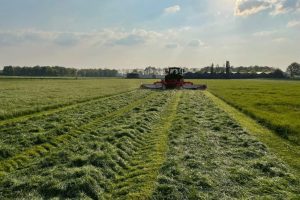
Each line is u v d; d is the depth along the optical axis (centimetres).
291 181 1045
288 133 1719
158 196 915
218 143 1524
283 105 3136
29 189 957
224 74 17750
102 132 1711
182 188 966
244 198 909
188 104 3175
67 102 3238
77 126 2002
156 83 6272
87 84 8225
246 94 4738
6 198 909
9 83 8319
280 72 19725
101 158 1188
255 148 1422
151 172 1109
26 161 1271
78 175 1028
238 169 1140
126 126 1842
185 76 17412
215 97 4306
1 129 1809
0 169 1167
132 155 1352
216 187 988
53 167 1142
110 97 4075
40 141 1559
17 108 2683
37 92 4834
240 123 2070
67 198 900
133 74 18188
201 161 1234
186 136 1666
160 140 1597
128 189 973
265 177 1069
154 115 2367
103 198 922
